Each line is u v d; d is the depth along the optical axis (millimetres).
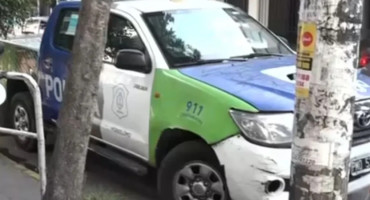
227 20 5727
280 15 17656
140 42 5207
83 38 3264
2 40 8438
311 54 2652
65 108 3379
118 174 6164
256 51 5520
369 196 4719
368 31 15750
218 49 5332
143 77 5035
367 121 4523
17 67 7422
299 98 2723
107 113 5434
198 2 5875
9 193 5254
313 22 2633
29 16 9656
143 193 5656
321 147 2672
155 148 4930
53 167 3482
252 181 4176
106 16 3293
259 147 4141
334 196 2701
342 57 2613
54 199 3463
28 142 6742
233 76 4668
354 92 2684
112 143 5469
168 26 5309
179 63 5004
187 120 4562
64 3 6359
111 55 5484
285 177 4125
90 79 3320
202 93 4512
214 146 4363
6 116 7230
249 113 4219
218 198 4469
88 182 5902
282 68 4922
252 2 17750
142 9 5453
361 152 4496
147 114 4969
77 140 3398
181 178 4695
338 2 2576
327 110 2645
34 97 4141
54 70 6254
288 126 4188
